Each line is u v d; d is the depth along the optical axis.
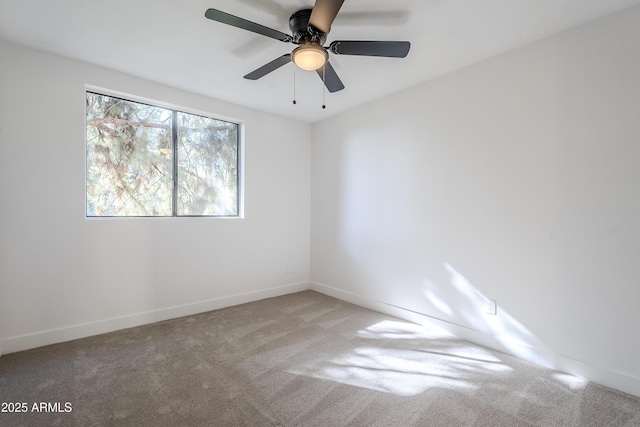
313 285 3.99
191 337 2.48
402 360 2.12
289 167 3.83
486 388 1.80
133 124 2.79
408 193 2.88
